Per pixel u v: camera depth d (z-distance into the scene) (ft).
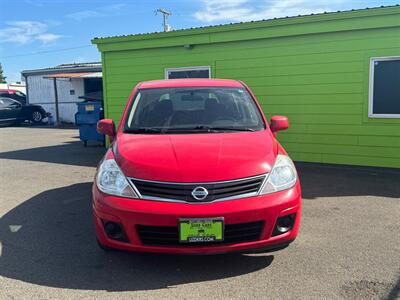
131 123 14.78
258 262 12.39
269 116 28.55
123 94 34.01
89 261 12.67
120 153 12.37
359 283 10.99
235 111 15.19
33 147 39.32
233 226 10.90
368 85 25.03
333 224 15.60
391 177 23.30
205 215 10.61
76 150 36.83
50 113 74.08
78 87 74.08
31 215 17.33
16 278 11.57
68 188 22.04
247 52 28.71
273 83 28.09
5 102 68.18
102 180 11.80
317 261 12.38
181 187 10.93
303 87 27.09
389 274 11.48
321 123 26.81
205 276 11.57
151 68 32.60
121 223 11.07
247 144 12.61
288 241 11.53
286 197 11.34
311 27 25.96
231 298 10.33
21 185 22.93
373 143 25.39
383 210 17.26
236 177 11.12
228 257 12.76
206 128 14.16
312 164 27.32
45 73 77.56
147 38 31.83
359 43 24.98
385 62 24.63
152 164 11.43
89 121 38.29
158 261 12.58
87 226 15.88
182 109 15.20
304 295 10.41
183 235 10.71
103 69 34.42
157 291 10.76
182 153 11.87
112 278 11.53
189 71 31.22
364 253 12.92
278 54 27.63
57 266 12.33
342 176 23.68
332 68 25.99
